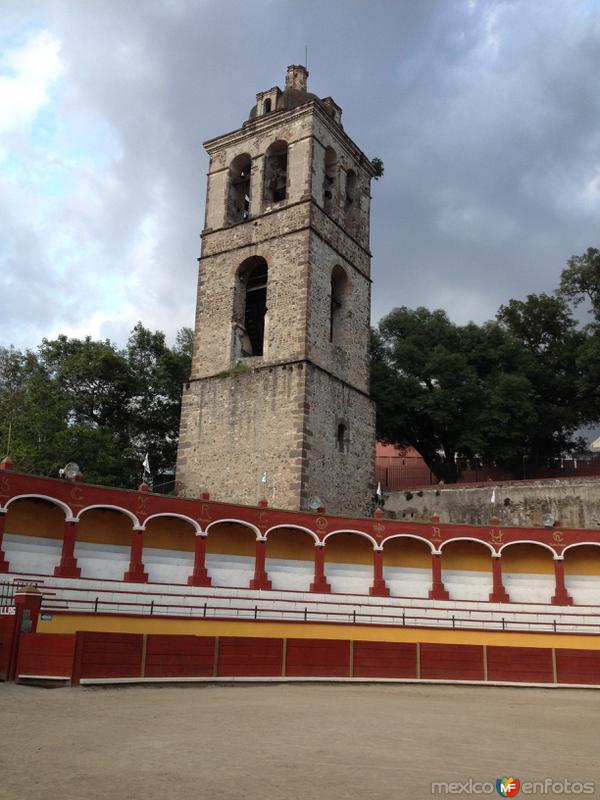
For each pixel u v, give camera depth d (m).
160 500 33.19
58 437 42.50
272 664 24.97
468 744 14.34
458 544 38.59
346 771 11.28
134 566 31.98
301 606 32.81
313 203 43.34
